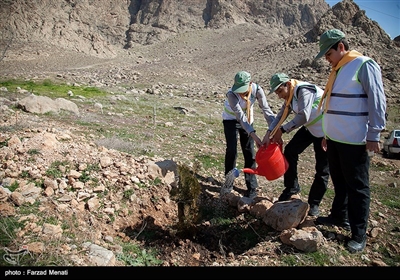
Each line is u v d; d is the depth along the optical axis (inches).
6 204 143.7
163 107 542.9
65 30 2593.5
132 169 186.2
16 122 246.4
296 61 1504.7
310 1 4242.1
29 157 178.1
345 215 158.1
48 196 156.0
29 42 2194.9
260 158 160.2
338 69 138.2
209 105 715.4
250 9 3924.7
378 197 211.2
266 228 159.6
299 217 153.6
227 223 166.9
